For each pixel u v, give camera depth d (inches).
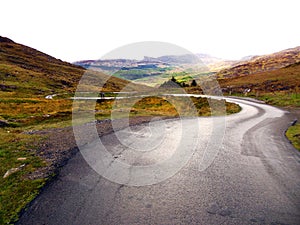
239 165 384.2
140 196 290.5
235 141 519.5
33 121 917.8
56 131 662.5
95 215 253.3
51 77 3499.0
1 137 598.9
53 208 266.1
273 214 253.0
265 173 354.3
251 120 810.2
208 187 312.0
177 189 306.2
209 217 249.1
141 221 243.3
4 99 1675.7
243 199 282.5
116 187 311.3
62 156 426.6
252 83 2785.4
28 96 2262.6
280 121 797.2
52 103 1619.1
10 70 3280.0
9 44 5000.0
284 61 6023.6
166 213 256.5
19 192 303.7
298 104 1354.6
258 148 472.1
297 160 408.2
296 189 305.7
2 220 250.1
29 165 390.9
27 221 246.1
